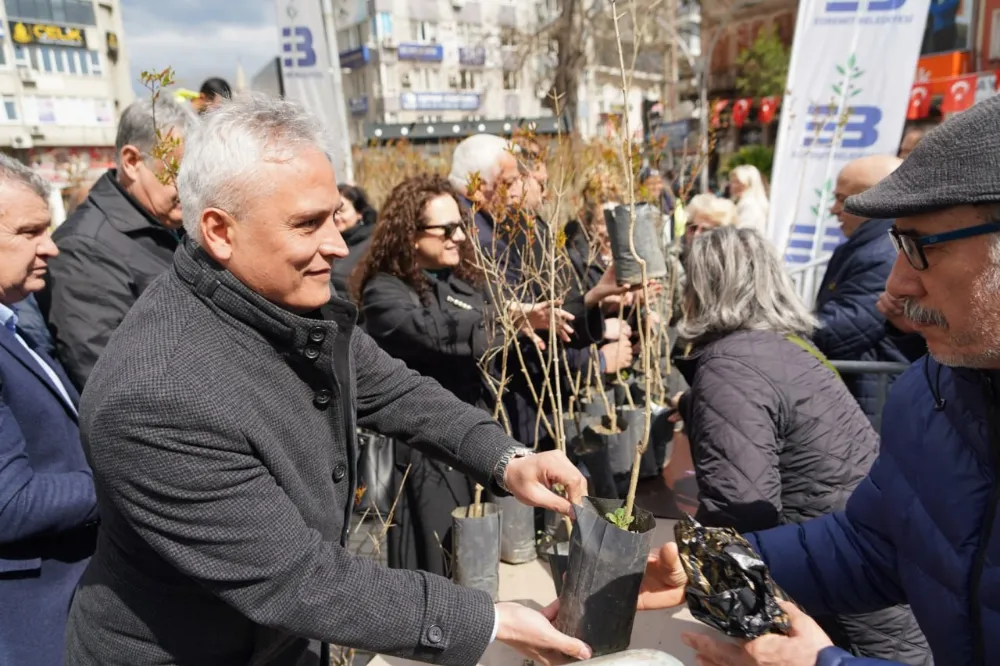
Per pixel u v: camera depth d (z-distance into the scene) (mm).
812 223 4523
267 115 937
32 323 1859
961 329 875
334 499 1134
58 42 21281
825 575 1259
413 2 28234
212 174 918
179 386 896
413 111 29250
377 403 1373
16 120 20703
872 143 4316
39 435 1593
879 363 2385
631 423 2318
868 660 930
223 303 972
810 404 1536
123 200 2094
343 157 5254
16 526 1425
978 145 797
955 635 1021
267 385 1004
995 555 941
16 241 1603
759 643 997
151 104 2039
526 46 14516
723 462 1494
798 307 1667
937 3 10477
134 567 1047
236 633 1104
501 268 2400
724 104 15398
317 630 932
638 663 761
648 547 1077
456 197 2297
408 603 964
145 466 892
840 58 4328
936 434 1047
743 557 990
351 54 29719
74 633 1163
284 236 938
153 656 1072
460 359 2172
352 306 1072
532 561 1920
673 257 2994
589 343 2408
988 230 810
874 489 1198
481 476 1301
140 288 2064
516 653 1348
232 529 908
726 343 1611
